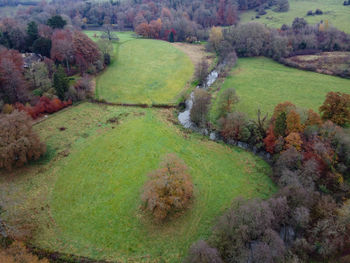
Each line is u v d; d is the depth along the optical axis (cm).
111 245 3872
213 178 5088
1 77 6781
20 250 3525
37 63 7912
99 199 4641
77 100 7900
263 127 6094
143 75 9675
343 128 5472
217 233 3581
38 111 7025
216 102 7819
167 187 4022
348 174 4647
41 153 5503
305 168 4431
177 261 3638
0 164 4844
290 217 3725
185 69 10181
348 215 3462
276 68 10294
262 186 4891
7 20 9931
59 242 3897
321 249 3441
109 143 6116
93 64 9512
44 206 4488
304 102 7600
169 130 6625
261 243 3156
